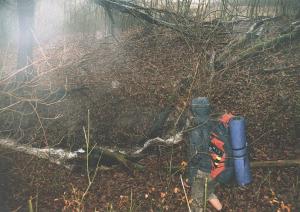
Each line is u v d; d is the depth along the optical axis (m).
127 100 7.79
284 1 11.74
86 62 10.36
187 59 9.58
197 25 10.40
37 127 7.19
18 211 5.00
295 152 5.77
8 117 7.28
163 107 7.40
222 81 8.13
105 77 9.12
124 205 5.06
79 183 5.62
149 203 5.07
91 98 7.93
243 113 7.02
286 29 9.91
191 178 4.05
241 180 3.97
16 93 7.60
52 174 5.88
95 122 7.24
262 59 9.06
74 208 4.98
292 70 8.47
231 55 9.23
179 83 7.96
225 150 3.97
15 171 5.96
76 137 6.95
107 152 5.99
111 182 5.57
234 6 11.46
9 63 10.36
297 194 4.89
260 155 5.82
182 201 5.00
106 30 13.46
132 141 6.80
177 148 6.14
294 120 6.63
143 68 9.56
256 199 4.88
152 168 5.82
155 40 11.21
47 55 11.41
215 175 3.96
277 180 5.19
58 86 8.41
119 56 10.60
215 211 4.68
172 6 11.70
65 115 7.46
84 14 13.81
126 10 10.08
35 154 6.40
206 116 4.05
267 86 7.92
